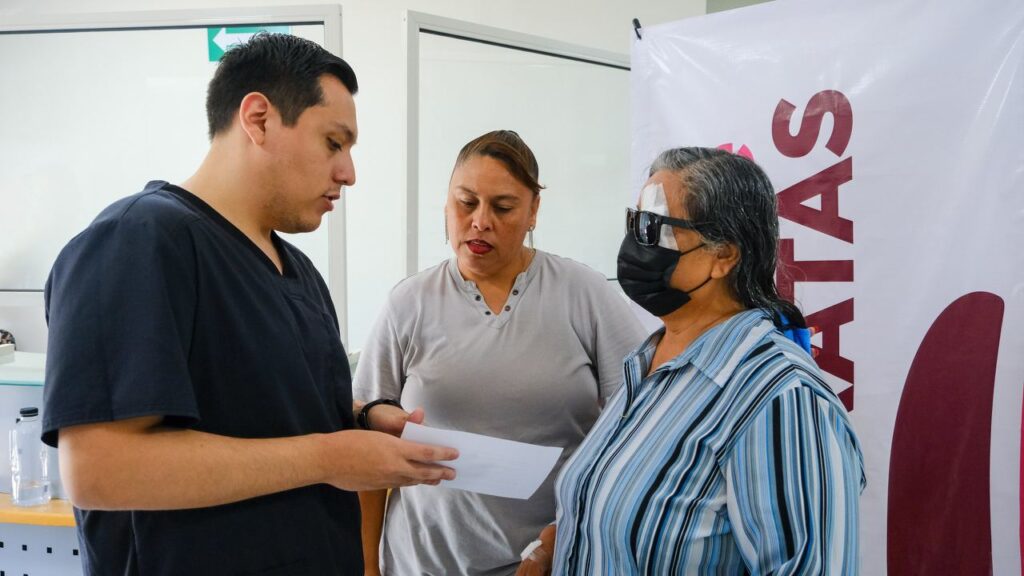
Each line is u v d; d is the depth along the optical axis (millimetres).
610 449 1046
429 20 1977
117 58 2043
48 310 944
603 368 1504
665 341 1131
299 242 2021
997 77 1335
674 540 934
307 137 1020
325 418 1075
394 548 1575
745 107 1662
